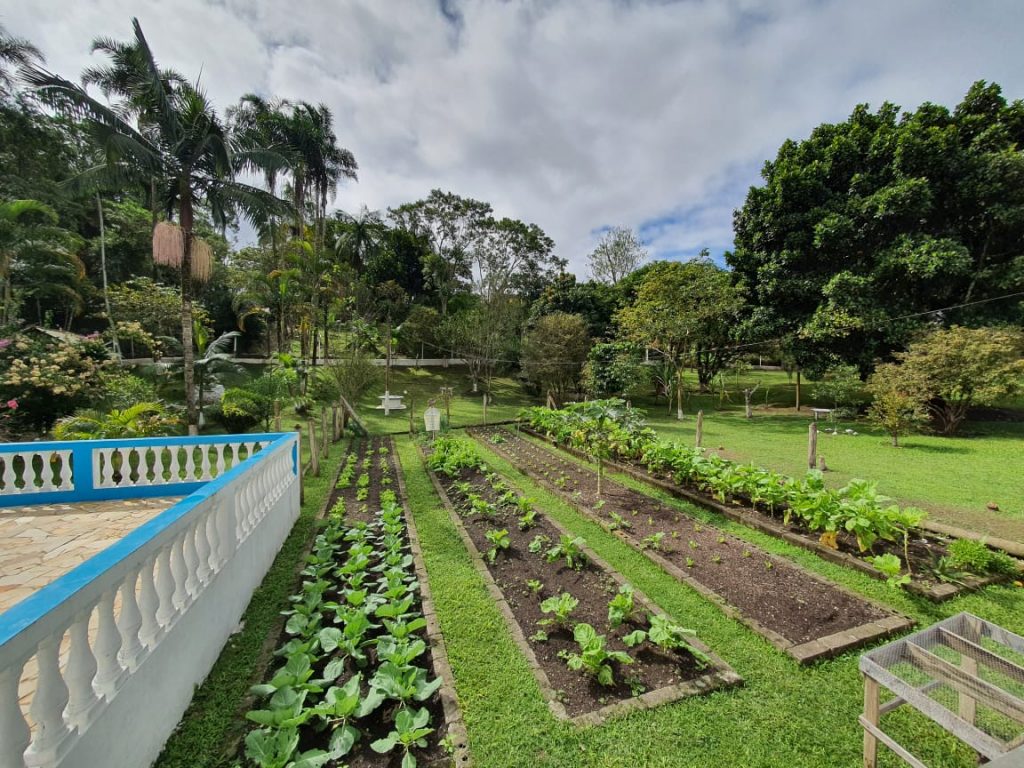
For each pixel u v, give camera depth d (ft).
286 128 63.46
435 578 12.97
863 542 13.74
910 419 36.24
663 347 61.05
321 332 80.84
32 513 16.81
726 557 14.28
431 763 6.91
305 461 30.94
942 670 6.19
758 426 47.55
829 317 47.83
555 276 117.08
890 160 48.42
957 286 47.80
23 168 47.37
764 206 55.62
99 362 37.83
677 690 8.42
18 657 4.45
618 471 26.76
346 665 9.21
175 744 7.25
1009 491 22.16
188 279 34.06
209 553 9.43
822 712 7.95
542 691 8.39
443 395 68.33
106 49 29.43
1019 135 46.44
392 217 109.29
